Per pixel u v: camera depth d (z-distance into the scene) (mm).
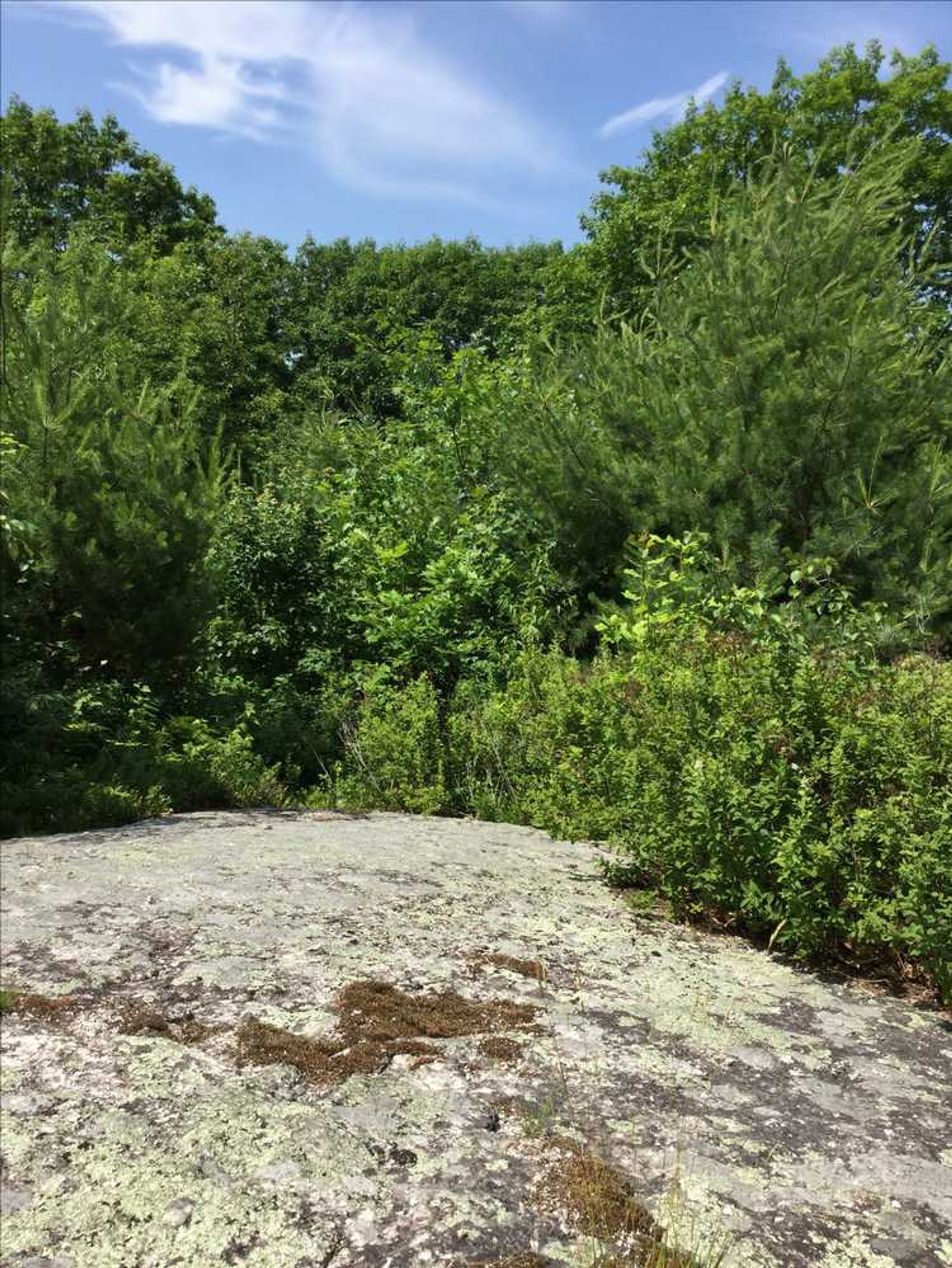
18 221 23766
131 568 8203
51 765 6762
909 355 9914
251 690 9664
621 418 10531
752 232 10836
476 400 12469
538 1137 2371
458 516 10961
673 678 4949
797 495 9367
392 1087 2555
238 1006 2955
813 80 22938
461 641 9766
